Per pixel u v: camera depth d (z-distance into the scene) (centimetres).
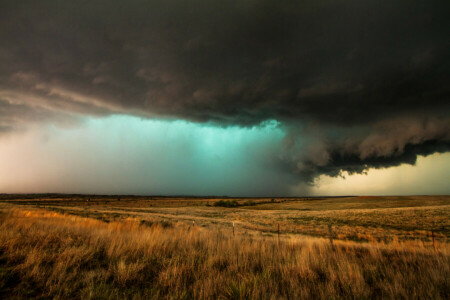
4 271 484
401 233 2334
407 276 549
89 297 402
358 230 2594
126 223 1848
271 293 439
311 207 8962
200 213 5981
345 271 559
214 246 822
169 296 424
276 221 3778
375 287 507
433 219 3312
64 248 666
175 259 636
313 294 454
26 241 702
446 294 463
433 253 801
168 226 1959
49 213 2388
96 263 605
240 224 3175
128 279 497
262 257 691
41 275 477
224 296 431
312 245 942
